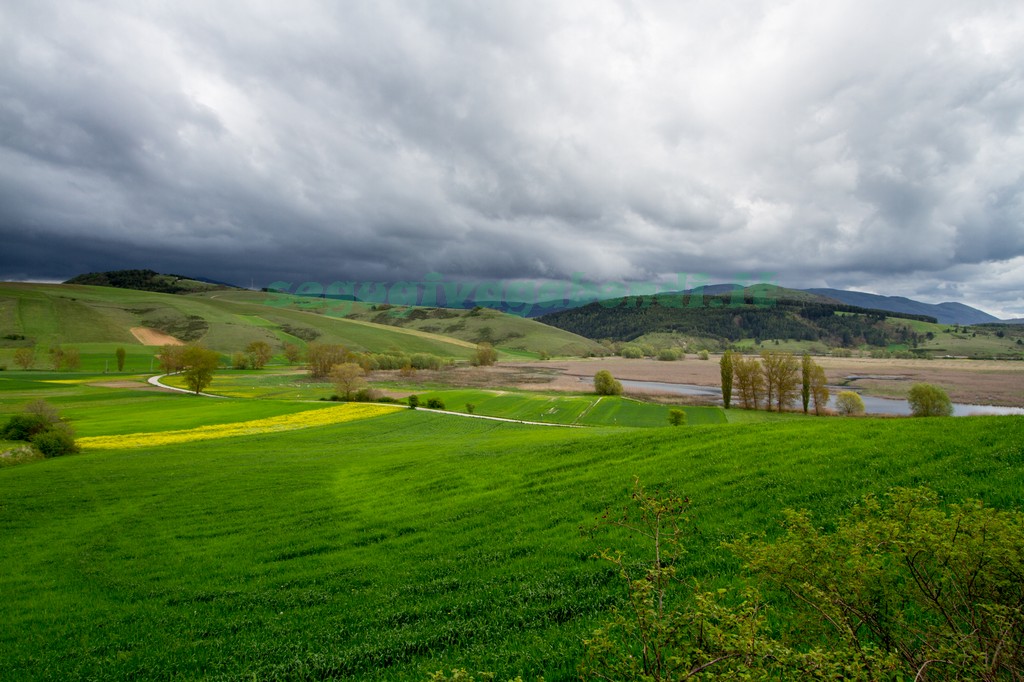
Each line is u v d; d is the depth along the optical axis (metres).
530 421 84.56
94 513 26.81
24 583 17.94
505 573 14.95
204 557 19.56
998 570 6.07
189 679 11.46
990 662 5.47
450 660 10.86
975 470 15.98
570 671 9.62
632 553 14.95
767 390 103.62
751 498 17.47
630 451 27.61
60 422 53.53
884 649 6.38
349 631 12.84
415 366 176.00
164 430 65.88
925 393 80.81
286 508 26.09
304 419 74.75
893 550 7.05
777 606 10.26
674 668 6.33
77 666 12.29
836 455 20.05
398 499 25.73
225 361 178.88
